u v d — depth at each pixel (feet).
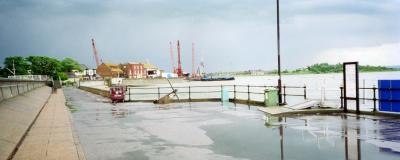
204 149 30.71
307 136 35.76
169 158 27.63
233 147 31.27
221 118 52.75
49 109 70.28
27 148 30.19
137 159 27.50
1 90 54.80
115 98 94.22
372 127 40.32
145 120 52.49
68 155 27.45
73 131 40.14
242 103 80.59
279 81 70.44
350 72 54.75
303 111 55.83
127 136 38.17
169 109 69.92
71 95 143.33
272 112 56.44
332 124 43.42
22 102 61.93
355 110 54.39
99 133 40.42
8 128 34.91
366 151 28.50
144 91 385.29
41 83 189.88
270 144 32.19
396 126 40.68
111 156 28.58
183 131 41.04
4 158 25.54
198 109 68.08
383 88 50.98
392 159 25.91
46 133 38.37
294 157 27.02
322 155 27.45
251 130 40.55
